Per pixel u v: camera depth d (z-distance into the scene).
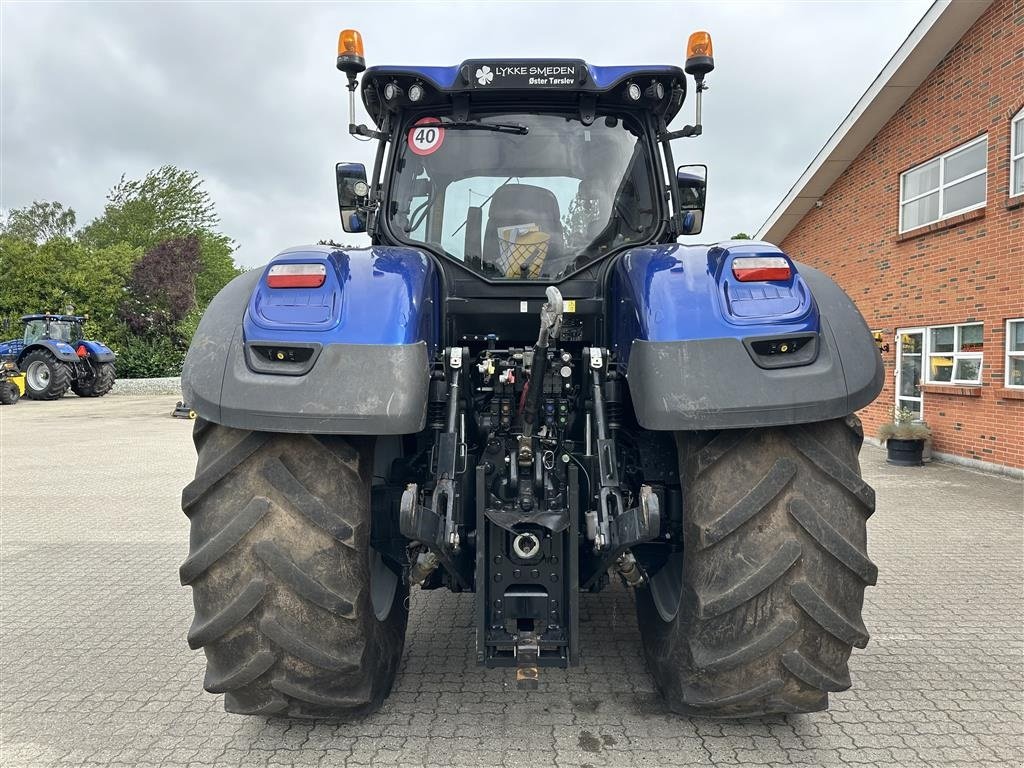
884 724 2.96
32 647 3.91
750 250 2.55
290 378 2.30
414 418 2.29
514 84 3.37
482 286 3.38
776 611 2.37
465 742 2.81
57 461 11.30
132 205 51.34
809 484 2.37
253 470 2.38
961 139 10.71
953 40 10.76
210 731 2.94
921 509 7.53
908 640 3.90
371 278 2.51
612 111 3.54
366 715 2.89
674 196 3.59
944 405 11.09
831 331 2.42
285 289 2.46
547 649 2.59
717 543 2.37
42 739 2.91
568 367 2.85
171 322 38.78
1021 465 9.48
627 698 3.17
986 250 10.16
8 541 6.36
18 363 23.70
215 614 2.38
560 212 3.47
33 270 36.38
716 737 2.84
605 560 2.58
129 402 23.25
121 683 3.44
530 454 2.66
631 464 2.98
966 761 2.70
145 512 7.60
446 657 3.65
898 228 12.43
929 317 11.56
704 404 2.29
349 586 2.39
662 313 2.46
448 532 2.48
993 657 3.68
